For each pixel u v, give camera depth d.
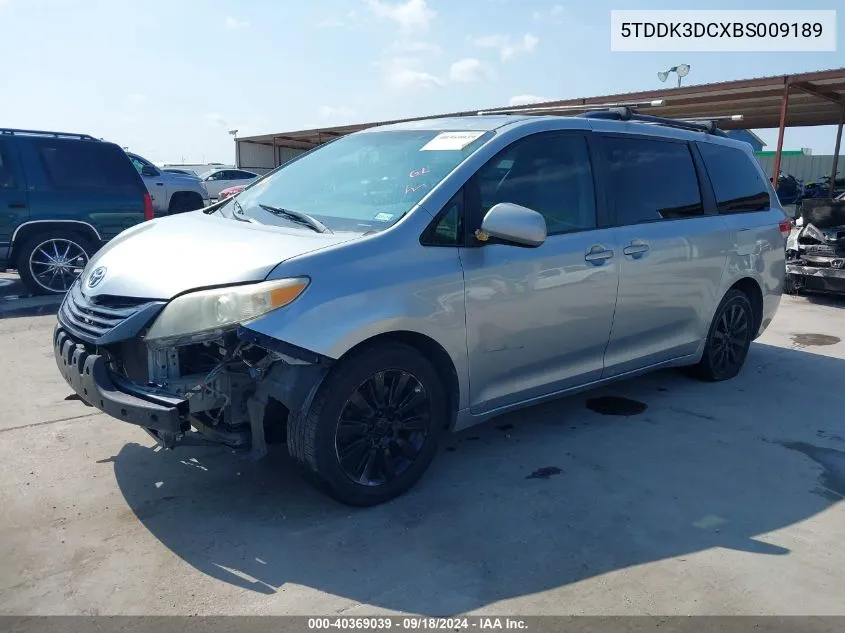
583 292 4.14
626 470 3.95
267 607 2.69
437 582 2.87
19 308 7.93
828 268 8.90
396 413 3.46
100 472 3.76
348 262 3.23
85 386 3.23
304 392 3.12
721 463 4.09
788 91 15.33
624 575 2.94
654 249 4.57
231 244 3.40
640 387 5.46
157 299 3.14
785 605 2.77
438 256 3.50
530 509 3.47
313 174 4.31
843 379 5.78
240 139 36.22
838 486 3.84
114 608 2.67
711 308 5.21
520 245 3.68
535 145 4.06
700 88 16.27
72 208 8.66
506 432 4.48
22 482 3.62
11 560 2.95
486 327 3.69
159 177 17.70
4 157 8.30
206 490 3.59
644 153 4.72
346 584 2.84
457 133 4.07
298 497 3.54
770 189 5.93
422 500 3.54
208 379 3.13
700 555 3.11
